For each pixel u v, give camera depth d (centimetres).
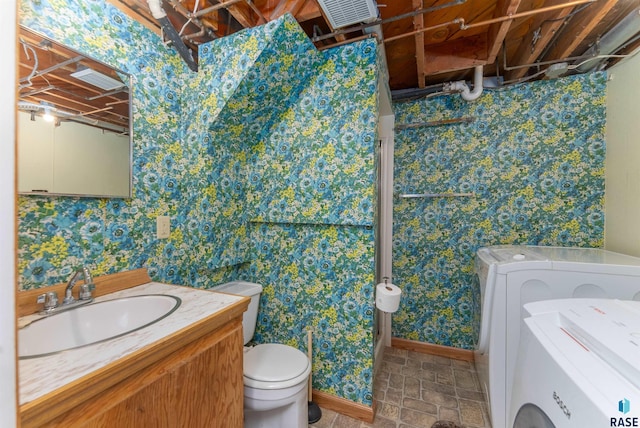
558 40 176
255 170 179
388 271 245
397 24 166
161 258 138
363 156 152
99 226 112
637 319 77
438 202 234
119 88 118
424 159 237
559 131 202
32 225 92
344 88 156
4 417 30
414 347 240
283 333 178
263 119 167
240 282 179
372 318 158
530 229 210
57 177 97
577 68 192
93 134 108
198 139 150
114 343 70
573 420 57
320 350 168
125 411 63
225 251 165
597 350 66
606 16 147
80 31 105
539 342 76
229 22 151
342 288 162
